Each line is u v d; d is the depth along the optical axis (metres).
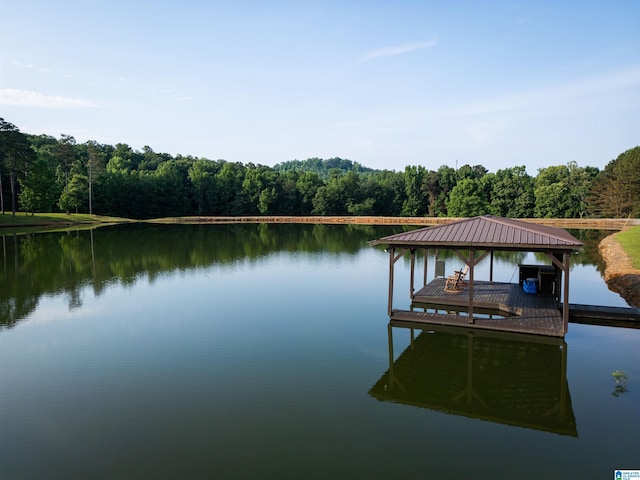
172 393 8.81
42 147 84.19
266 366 10.21
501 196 72.25
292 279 20.97
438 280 19.25
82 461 6.49
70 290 18.59
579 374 9.59
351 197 85.50
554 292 16.05
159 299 16.98
